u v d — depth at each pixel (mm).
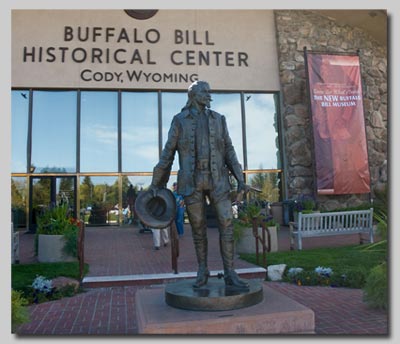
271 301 3787
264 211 15266
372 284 4750
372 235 8891
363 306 4895
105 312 4883
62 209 8758
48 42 15875
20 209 15312
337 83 16578
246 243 8578
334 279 6059
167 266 7453
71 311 4938
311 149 16250
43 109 15844
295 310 3449
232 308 3516
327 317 4480
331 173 16047
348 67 16750
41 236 8211
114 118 16234
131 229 15133
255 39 17266
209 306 3502
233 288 3844
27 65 15680
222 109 17000
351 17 17344
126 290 6035
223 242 4023
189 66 16625
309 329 3402
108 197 15945
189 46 16719
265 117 17234
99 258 8539
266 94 17328
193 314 3404
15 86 15539
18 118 15672
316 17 17562
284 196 16781
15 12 15773
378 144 17516
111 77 16094
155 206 4152
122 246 10414
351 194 16484
